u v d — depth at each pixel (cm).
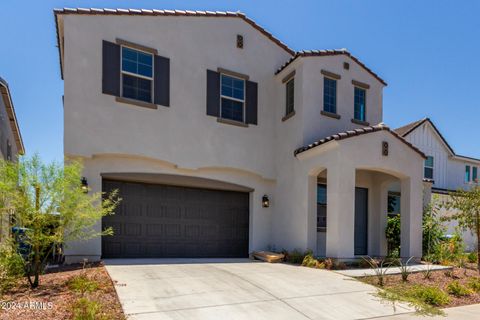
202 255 1252
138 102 1132
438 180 2417
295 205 1260
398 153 1216
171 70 1209
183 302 636
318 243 1330
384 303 710
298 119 1284
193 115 1234
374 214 1423
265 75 1416
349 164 1107
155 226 1183
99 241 1056
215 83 1294
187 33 1255
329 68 1356
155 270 900
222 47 1323
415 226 1223
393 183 1526
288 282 823
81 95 1051
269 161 1383
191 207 1254
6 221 769
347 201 1093
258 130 1372
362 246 1404
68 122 1027
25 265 727
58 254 1007
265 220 1360
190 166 1207
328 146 1125
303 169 1236
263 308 632
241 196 1354
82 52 1066
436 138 2458
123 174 1112
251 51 1390
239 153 1316
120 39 1126
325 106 1345
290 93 1367
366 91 1469
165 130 1174
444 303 752
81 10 1070
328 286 806
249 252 1322
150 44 1180
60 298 621
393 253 1224
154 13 1190
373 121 1466
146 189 1180
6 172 697
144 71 1170
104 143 1071
